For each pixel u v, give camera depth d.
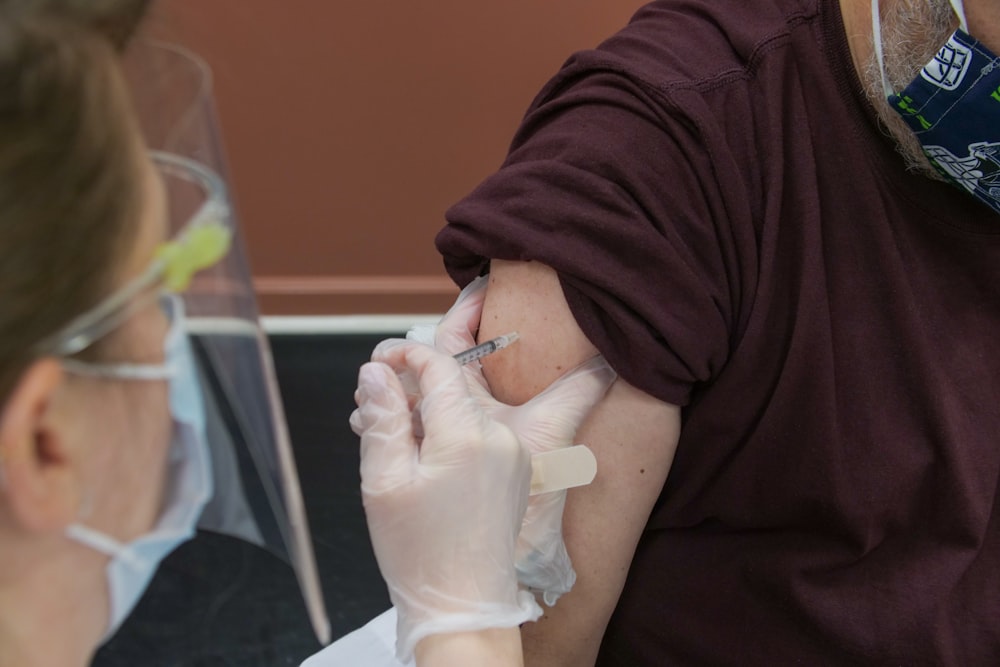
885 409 1.12
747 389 1.11
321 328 2.66
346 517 2.03
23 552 0.91
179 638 1.66
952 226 1.12
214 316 0.94
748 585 1.15
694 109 1.08
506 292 1.11
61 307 0.87
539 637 1.14
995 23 1.04
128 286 0.89
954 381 1.13
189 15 0.97
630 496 1.11
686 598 1.16
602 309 1.08
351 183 2.44
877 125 1.10
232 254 0.94
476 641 1.04
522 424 1.09
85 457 0.91
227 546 1.79
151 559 0.97
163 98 0.92
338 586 1.86
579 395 1.10
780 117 1.09
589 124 1.09
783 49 1.10
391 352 1.09
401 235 2.54
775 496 1.12
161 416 0.93
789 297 1.10
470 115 2.34
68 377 0.89
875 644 1.13
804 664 1.15
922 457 1.12
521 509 1.06
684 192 1.08
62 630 0.94
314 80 2.26
